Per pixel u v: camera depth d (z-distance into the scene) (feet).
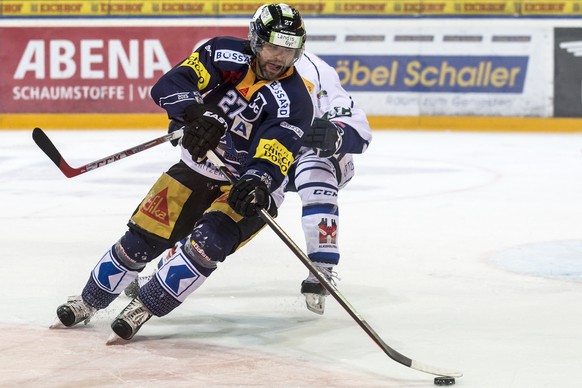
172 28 128.77
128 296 42.47
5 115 129.59
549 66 126.72
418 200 73.20
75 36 128.47
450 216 66.18
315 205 40.45
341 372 32.04
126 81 128.77
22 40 128.67
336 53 128.77
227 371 32.04
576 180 84.89
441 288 45.19
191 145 33.35
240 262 50.85
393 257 52.49
